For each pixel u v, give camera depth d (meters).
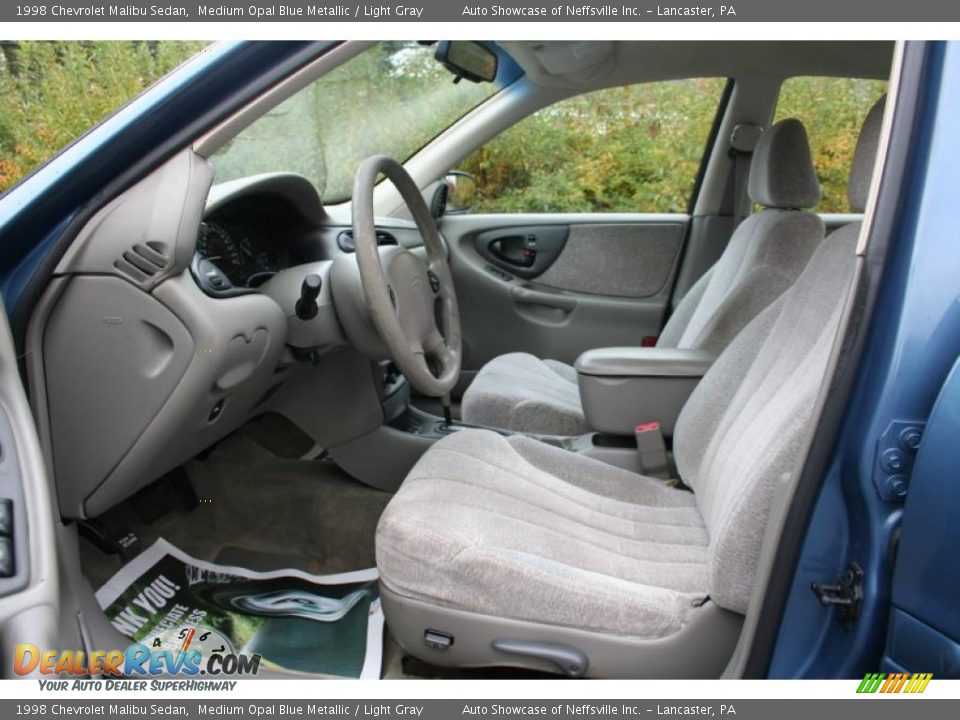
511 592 1.02
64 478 1.21
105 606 1.43
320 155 2.09
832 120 2.33
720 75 2.32
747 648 0.90
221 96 1.10
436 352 1.58
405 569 1.06
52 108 1.86
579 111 2.47
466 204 2.69
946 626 0.74
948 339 0.75
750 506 0.96
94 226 1.13
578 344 2.69
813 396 0.96
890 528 0.79
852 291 0.78
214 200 1.47
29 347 1.13
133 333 1.16
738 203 2.52
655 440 1.64
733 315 1.74
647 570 1.16
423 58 2.16
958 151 0.74
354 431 1.85
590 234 2.66
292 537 1.73
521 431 1.93
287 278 1.52
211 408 1.31
